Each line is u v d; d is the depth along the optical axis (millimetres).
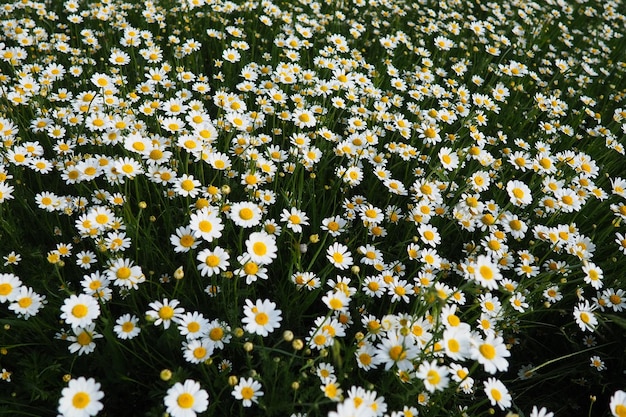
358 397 492
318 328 550
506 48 1310
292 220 667
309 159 776
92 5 1137
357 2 1268
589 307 683
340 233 729
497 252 708
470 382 574
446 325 521
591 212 858
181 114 871
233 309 590
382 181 831
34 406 544
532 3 1478
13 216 697
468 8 1459
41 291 620
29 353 584
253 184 700
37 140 811
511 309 659
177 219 721
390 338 530
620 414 503
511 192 692
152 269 660
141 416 567
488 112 1042
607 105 1163
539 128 1036
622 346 691
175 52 1013
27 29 1058
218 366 577
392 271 683
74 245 685
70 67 972
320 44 1188
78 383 475
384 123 925
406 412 527
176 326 566
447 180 795
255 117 831
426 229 691
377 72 1049
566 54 1308
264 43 1152
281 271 695
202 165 744
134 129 753
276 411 521
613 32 1533
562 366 682
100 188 754
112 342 549
